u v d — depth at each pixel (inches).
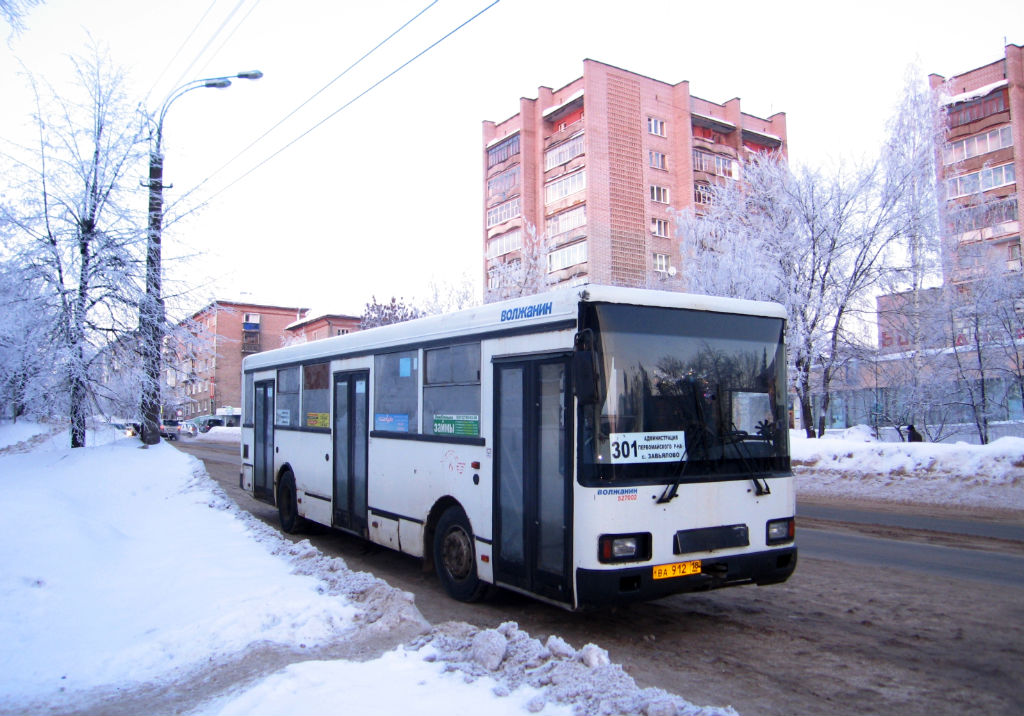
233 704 170.6
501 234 2197.3
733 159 2119.8
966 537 435.5
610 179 1951.3
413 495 335.0
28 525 350.0
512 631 203.3
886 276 890.7
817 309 898.1
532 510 258.1
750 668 215.6
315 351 446.9
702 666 217.9
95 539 357.1
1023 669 210.7
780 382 271.1
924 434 1027.9
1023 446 617.9
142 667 212.2
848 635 245.9
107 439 788.0
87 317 725.3
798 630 253.3
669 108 2064.5
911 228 880.9
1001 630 248.2
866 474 687.1
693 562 241.3
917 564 358.3
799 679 205.6
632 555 231.1
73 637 242.5
